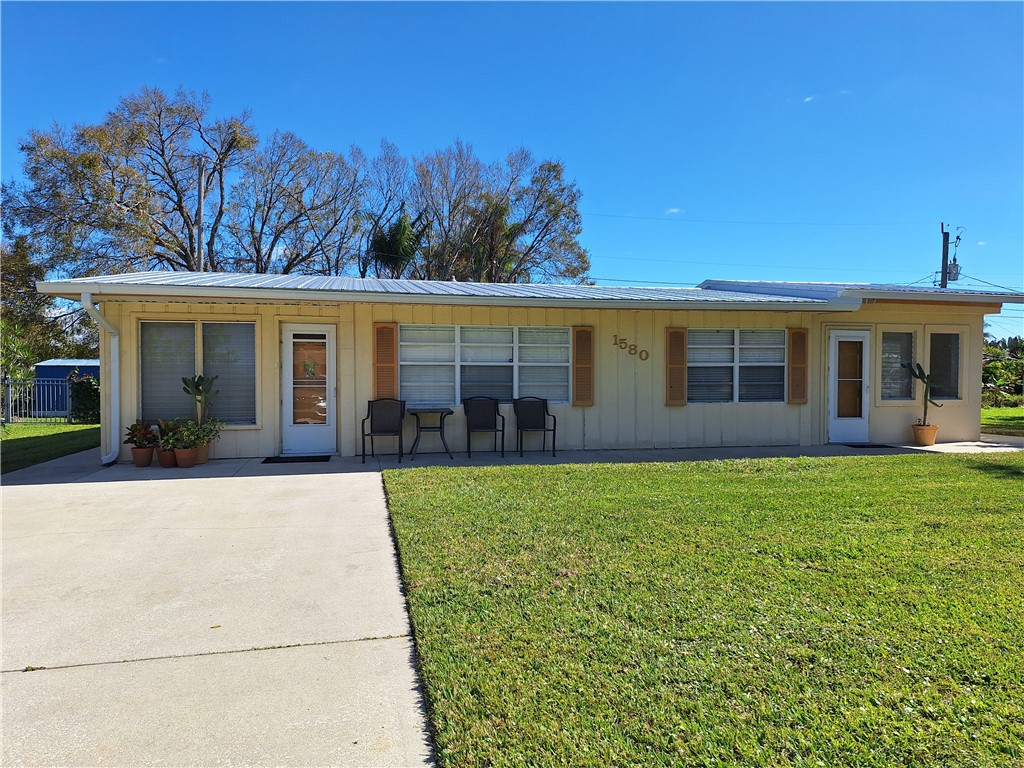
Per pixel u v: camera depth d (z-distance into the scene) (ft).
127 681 8.03
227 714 7.25
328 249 92.38
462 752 6.40
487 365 30.25
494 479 21.30
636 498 18.03
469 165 96.68
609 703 7.22
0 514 17.17
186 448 25.40
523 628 9.26
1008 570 11.55
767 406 32.91
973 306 34.40
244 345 27.99
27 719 7.15
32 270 68.95
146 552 13.61
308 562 12.90
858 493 18.72
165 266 80.18
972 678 7.63
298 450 28.63
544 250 101.19
